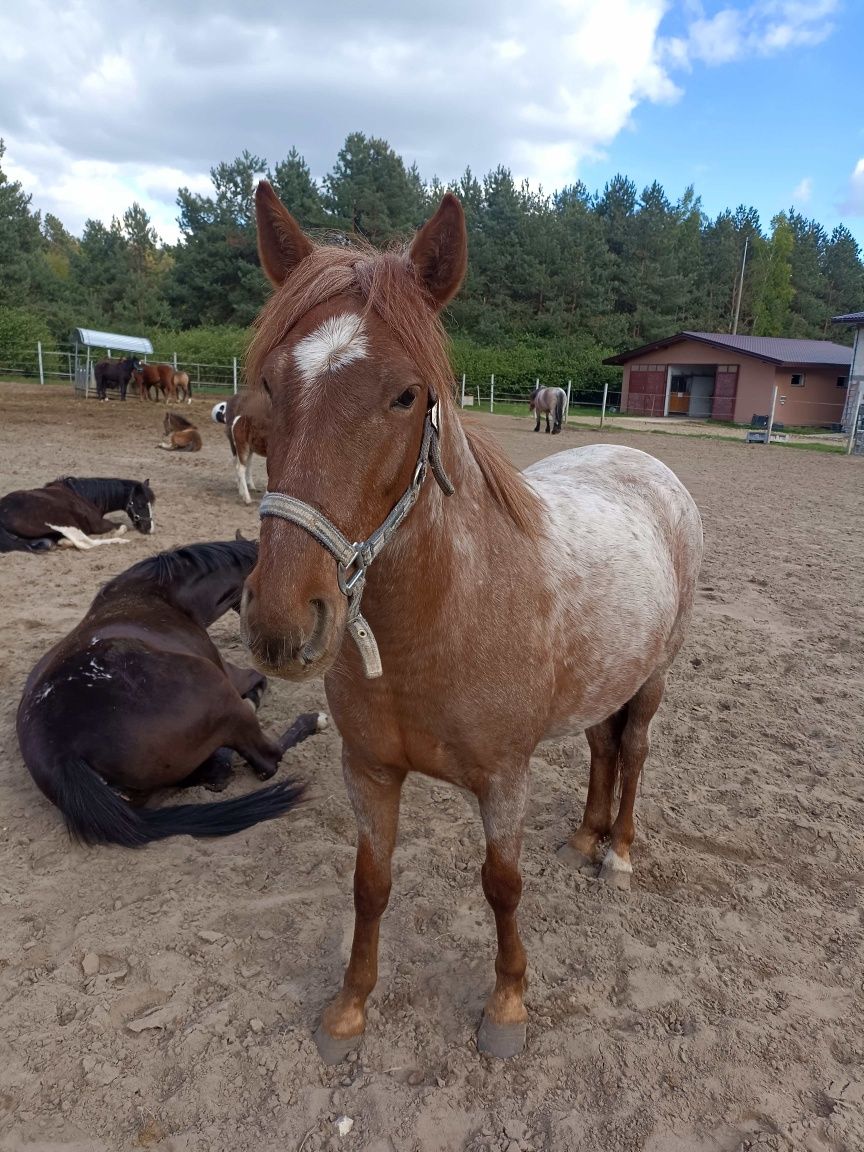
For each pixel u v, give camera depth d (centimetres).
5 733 421
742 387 3297
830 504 1271
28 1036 239
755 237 6888
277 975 267
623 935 291
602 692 275
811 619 660
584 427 2662
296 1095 225
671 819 367
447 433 200
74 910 295
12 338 3170
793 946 290
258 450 930
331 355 157
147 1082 227
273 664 151
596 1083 231
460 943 283
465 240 174
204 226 4506
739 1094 227
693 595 368
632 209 6309
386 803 232
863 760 427
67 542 793
